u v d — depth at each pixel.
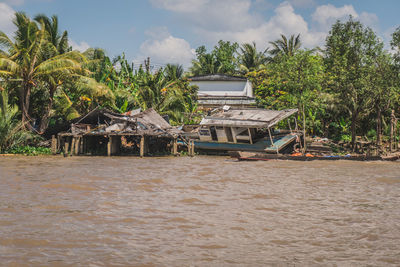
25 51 28.19
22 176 16.64
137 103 36.53
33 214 9.98
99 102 35.38
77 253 7.31
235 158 27.23
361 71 27.73
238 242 8.02
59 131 30.47
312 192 13.34
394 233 8.65
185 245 7.82
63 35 32.41
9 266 6.65
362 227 9.11
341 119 38.28
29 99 31.16
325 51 29.92
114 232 8.59
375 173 18.36
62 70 29.05
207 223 9.34
